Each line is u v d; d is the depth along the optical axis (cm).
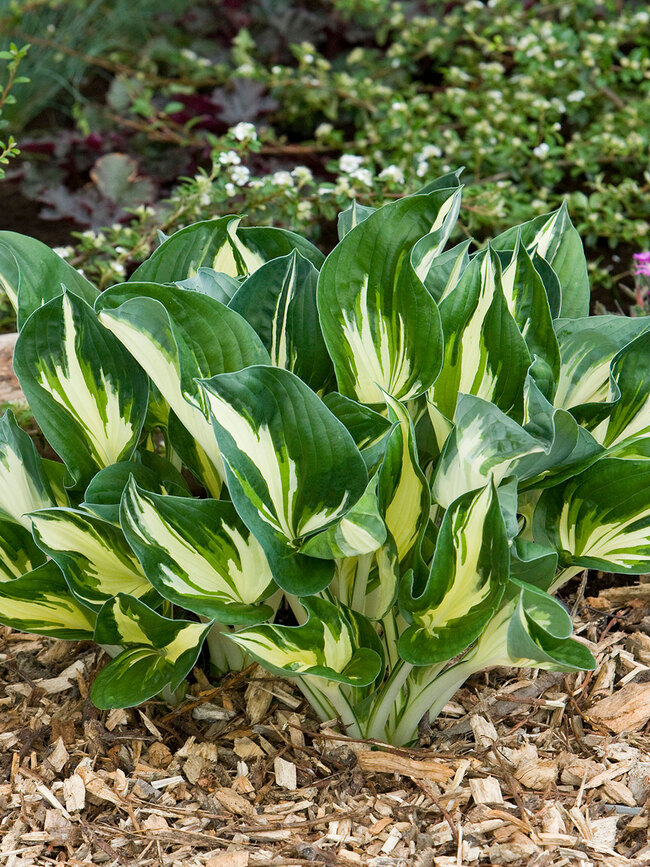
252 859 143
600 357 151
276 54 289
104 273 196
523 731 154
